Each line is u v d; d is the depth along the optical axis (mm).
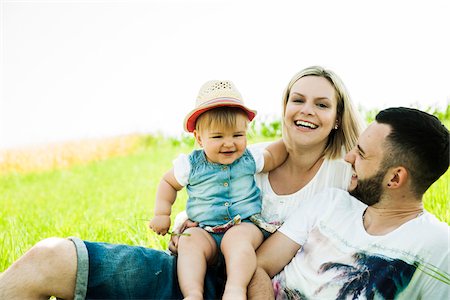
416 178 2324
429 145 2277
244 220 2895
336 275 2354
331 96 2854
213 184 2910
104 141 14828
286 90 2994
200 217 2906
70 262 2357
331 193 2691
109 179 9695
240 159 2975
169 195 3008
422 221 2299
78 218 5477
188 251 2699
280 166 3064
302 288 2459
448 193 4586
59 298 2398
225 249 2717
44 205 7246
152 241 3916
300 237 2645
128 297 2516
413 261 2215
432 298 2193
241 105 2877
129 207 5969
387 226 2371
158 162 11305
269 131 10430
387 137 2350
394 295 2219
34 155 13734
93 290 2455
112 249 2520
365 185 2424
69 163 13617
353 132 2953
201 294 2508
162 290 2578
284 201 2930
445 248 2199
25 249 4086
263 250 2693
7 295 2250
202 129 2906
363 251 2330
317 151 2938
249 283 2553
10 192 9602
